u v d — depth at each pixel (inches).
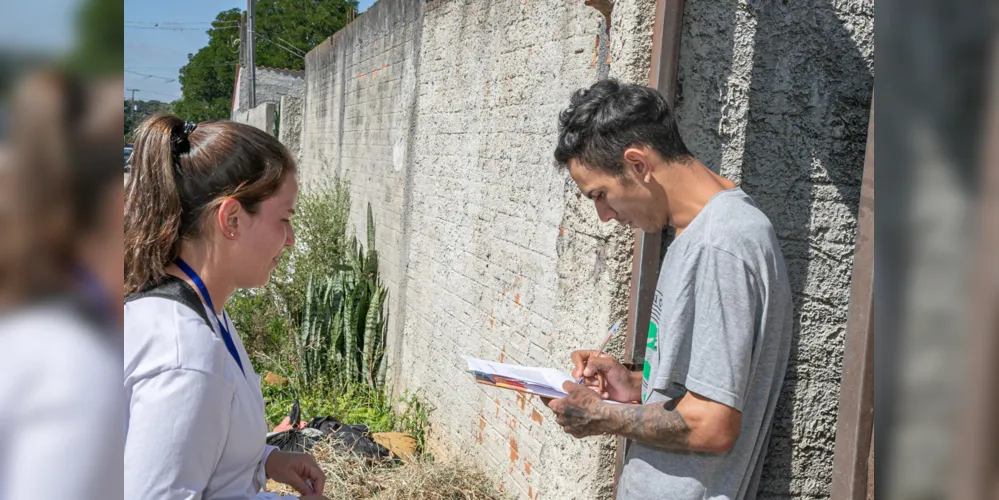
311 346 261.1
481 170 178.4
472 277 182.1
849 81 95.1
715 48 91.1
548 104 142.6
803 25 93.3
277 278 320.5
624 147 71.5
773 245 68.5
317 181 434.3
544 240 140.4
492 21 173.2
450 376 194.4
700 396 66.1
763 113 93.3
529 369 90.9
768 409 72.4
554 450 124.0
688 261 67.7
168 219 59.2
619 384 87.7
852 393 66.9
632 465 75.2
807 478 98.5
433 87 217.3
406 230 242.4
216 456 56.7
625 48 94.8
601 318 104.7
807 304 96.3
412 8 239.8
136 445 51.3
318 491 80.7
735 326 65.2
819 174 95.3
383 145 279.1
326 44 409.1
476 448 172.4
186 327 55.8
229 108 1401.3
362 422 223.5
